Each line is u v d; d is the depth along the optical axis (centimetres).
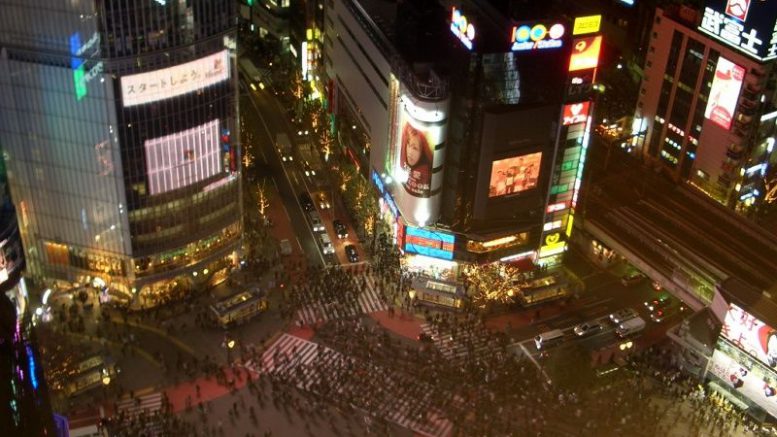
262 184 15588
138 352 11869
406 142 12588
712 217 13712
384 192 14112
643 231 13388
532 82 11831
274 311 12744
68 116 11250
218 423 10794
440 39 13012
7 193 10762
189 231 12612
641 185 14600
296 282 13312
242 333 12319
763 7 12875
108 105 11006
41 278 12962
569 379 11738
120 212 11900
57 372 11156
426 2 13162
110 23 10450
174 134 11688
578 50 11800
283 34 19512
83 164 11619
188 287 13025
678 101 14925
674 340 11981
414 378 11612
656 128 15600
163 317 12531
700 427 11025
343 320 12606
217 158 12438
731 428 11062
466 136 12206
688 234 13300
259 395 11256
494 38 11594
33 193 12125
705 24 13950
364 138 14962
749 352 11044
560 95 12069
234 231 13338
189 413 10944
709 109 14275
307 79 18500
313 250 14050
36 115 11356
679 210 13900
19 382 3844
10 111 11406
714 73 14000
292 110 18000
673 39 14662
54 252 12656
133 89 11006
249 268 13638
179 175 12050
